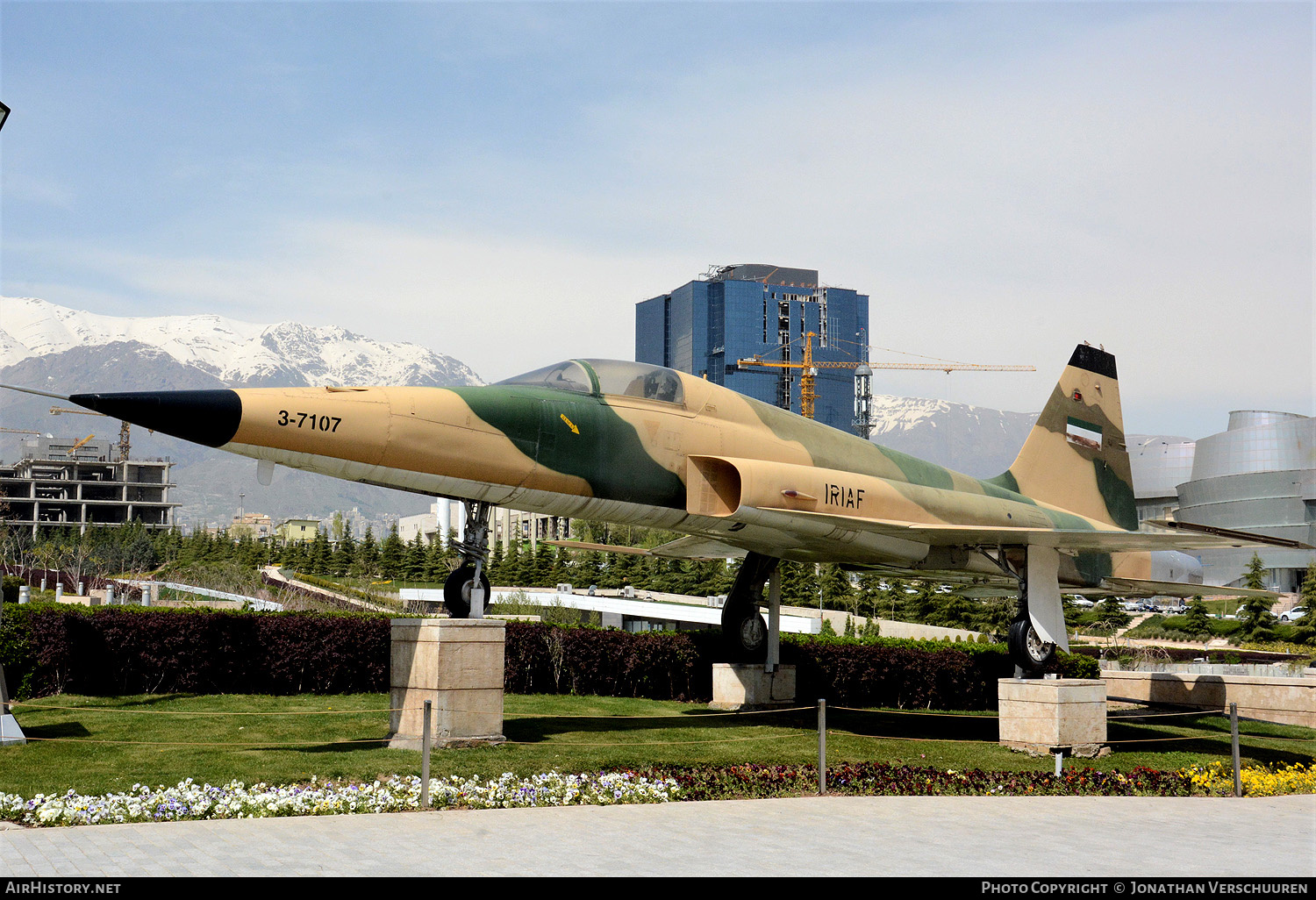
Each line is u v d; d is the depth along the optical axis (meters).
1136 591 22.66
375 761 10.66
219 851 7.38
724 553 19.12
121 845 7.52
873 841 8.54
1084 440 21.95
